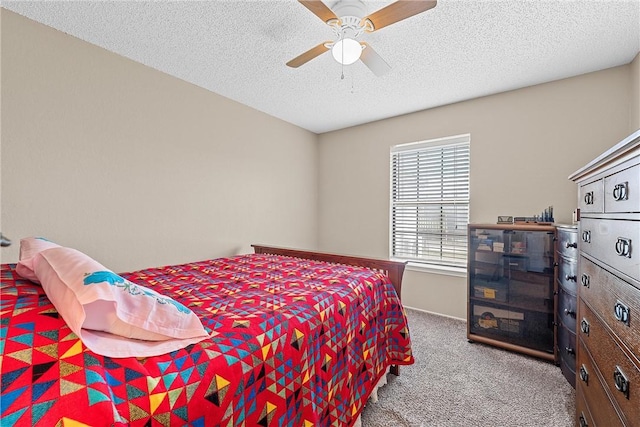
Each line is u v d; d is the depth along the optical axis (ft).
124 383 2.25
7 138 5.79
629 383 2.81
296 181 12.92
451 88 8.95
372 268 6.97
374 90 9.18
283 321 3.81
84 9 5.66
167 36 6.54
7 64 5.77
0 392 1.76
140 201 7.84
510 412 5.40
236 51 7.13
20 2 5.48
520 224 7.88
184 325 3.06
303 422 3.67
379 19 4.96
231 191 10.19
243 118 10.53
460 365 7.06
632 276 2.79
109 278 2.70
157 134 8.16
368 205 12.55
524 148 8.84
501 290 8.02
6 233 5.79
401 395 5.88
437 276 10.60
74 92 6.63
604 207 3.54
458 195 10.40
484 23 5.87
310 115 11.57
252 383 3.10
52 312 2.54
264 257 8.41
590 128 7.86
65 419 1.81
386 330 6.05
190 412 2.48
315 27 6.15
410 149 11.43
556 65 7.52
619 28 5.98
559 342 6.90
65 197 6.55
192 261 9.05
